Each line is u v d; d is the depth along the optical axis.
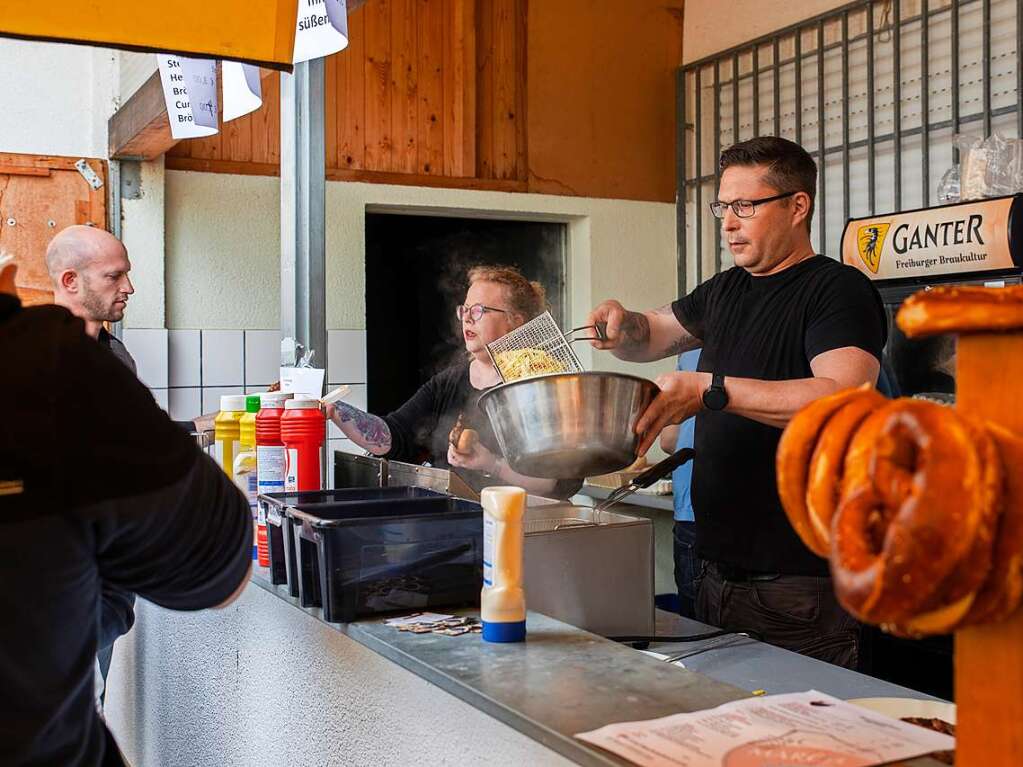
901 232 2.88
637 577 1.59
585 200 4.64
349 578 1.44
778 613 1.91
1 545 0.92
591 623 1.55
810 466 0.68
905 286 2.89
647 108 4.82
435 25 4.36
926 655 2.70
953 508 0.58
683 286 4.84
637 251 4.78
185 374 3.93
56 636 0.97
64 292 2.95
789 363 1.97
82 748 1.06
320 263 2.44
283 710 1.66
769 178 2.00
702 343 2.33
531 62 4.55
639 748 0.94
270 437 1.94
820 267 1.99
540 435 1.49
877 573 0.59
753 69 4.46
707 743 0.95
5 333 0.96
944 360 2.81
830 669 1.45
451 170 4.39
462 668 1.20
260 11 1.82
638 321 2.23
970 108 3.68
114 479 0.95
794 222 2.03
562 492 2.25
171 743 2.18
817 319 1.92
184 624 2.10
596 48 4.69
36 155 3.69
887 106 3.96
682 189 4.83
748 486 1.94
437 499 1.69
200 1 1.79
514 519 1.32
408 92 4.30
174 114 2.28
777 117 4.34
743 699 1.09
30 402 0.93
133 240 3.82
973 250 2.69
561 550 1.53
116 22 1.75
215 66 2.28
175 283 3.92
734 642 1.61
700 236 4.75
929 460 0.59
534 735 1.02
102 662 2.32
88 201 3.76
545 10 4.57
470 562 1.53
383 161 4.25
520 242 4.94
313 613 1.51
